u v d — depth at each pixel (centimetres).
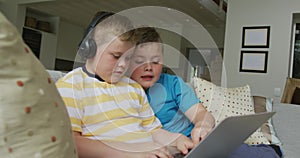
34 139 36
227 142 82
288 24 390
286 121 177
